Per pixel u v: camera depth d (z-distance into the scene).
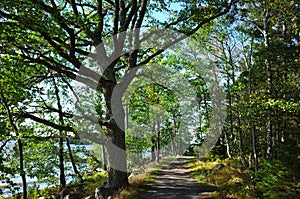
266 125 21.33
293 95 18.25
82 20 13.27
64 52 14.84
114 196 14.12
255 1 21.08
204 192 14.84
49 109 17.12
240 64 30.53
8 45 13.01
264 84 20.91
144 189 15.52
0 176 13.59
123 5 17.69
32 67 15.24
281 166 13.11
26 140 16.45
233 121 29.25
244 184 14.69
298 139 17.78
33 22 11.40
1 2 10.93
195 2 16.19
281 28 24.34
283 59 19.58
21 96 15.13
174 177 19.34
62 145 21.45
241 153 24.91
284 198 12.35
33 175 20.23
